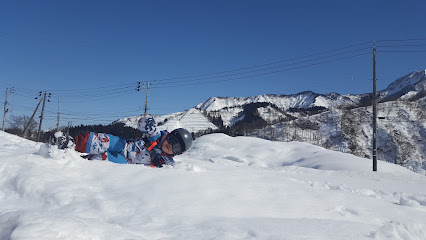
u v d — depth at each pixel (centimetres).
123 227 272
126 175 407
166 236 263
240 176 459
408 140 11494
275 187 428
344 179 978
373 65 2289
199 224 295
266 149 3272
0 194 360
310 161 2742
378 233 308
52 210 312
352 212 392
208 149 3403
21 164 410
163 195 357
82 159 447
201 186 387
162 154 498
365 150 11094
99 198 341
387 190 821
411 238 325
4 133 1398
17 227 212
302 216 353
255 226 295
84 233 222
